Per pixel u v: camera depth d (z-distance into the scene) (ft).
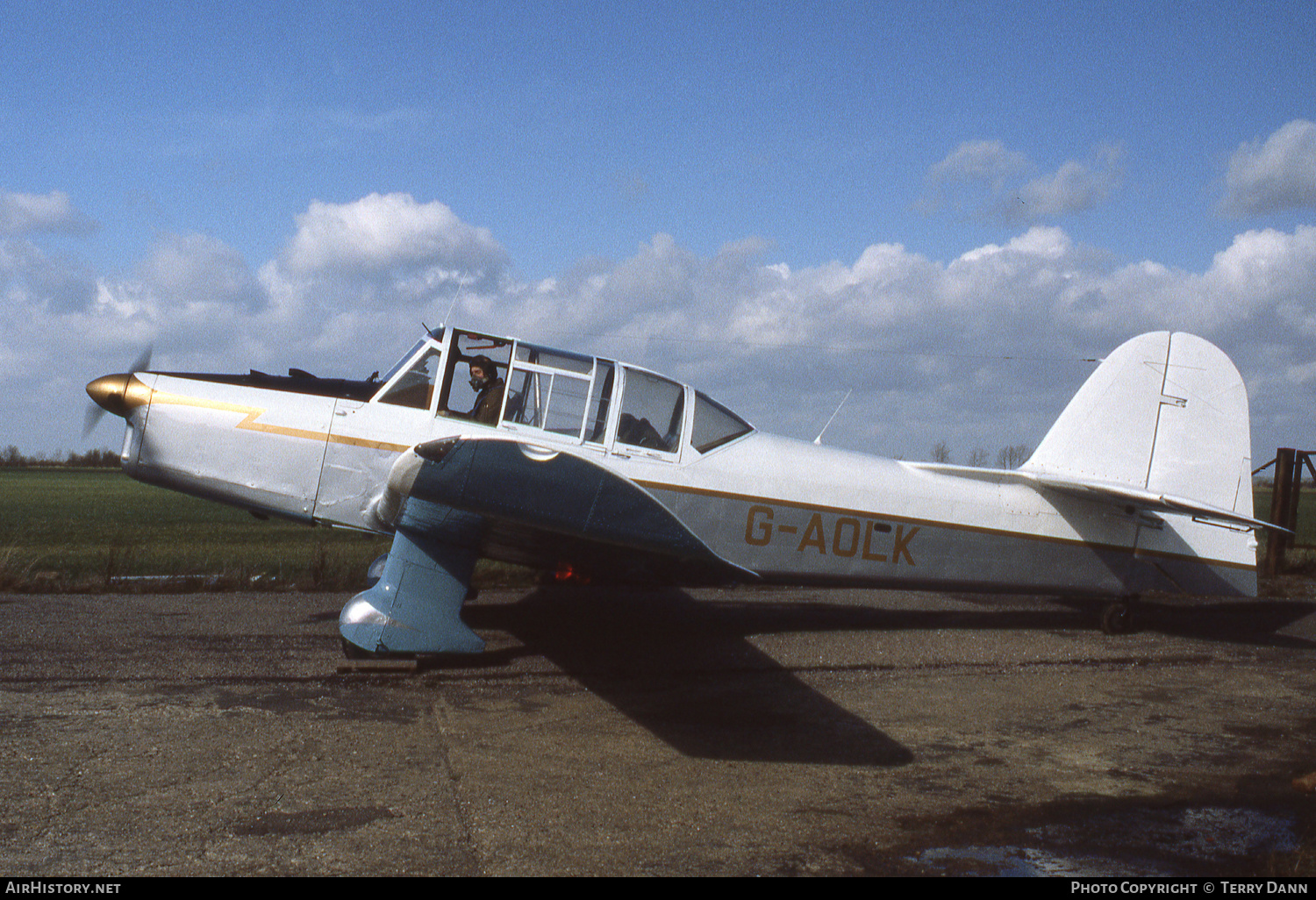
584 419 19.99
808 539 21.57
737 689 16.69
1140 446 24.29
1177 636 23.47
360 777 11.32
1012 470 22.65
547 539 16.72
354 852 9.12
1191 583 24.12
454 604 17.65
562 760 12.37
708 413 21.22
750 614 24.90
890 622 24.39
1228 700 16.75
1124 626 23.73
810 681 17.51
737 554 21.12
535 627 21.63
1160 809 11.10
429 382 19.63
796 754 13.01
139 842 9.16
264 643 18.78
